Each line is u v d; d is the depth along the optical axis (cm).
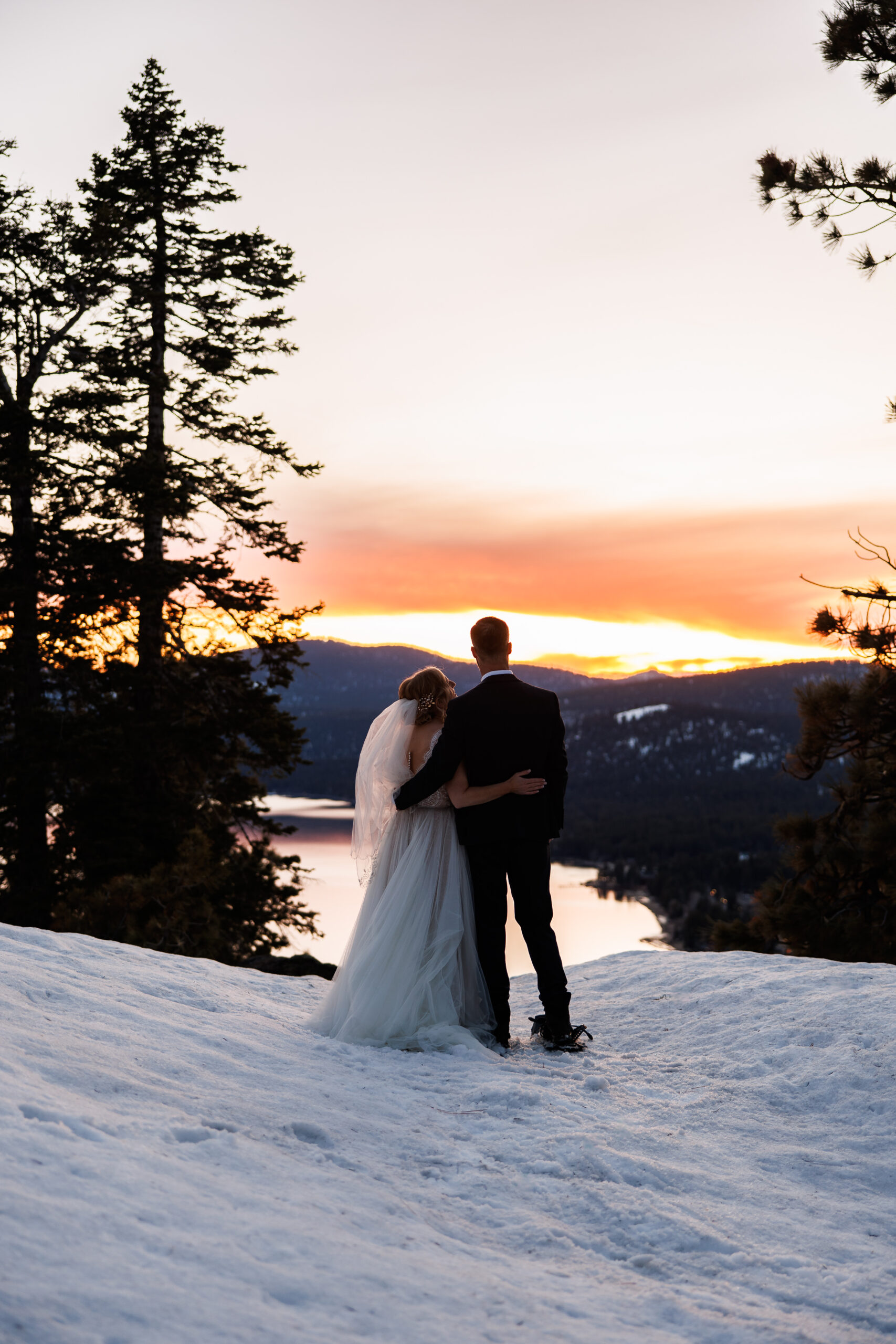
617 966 664
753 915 1312
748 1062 439
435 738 460
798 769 1295
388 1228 230
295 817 19275
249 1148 255
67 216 1934
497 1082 376
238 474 2069
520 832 448
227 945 1605
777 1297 239
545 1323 199
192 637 2019
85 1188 198
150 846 1786
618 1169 303
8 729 1828
